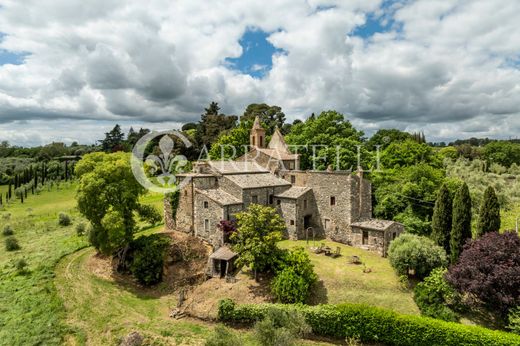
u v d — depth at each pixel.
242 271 34.22
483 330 22.84
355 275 31.38
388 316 24.61
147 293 34.56
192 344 25.27
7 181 104.25
